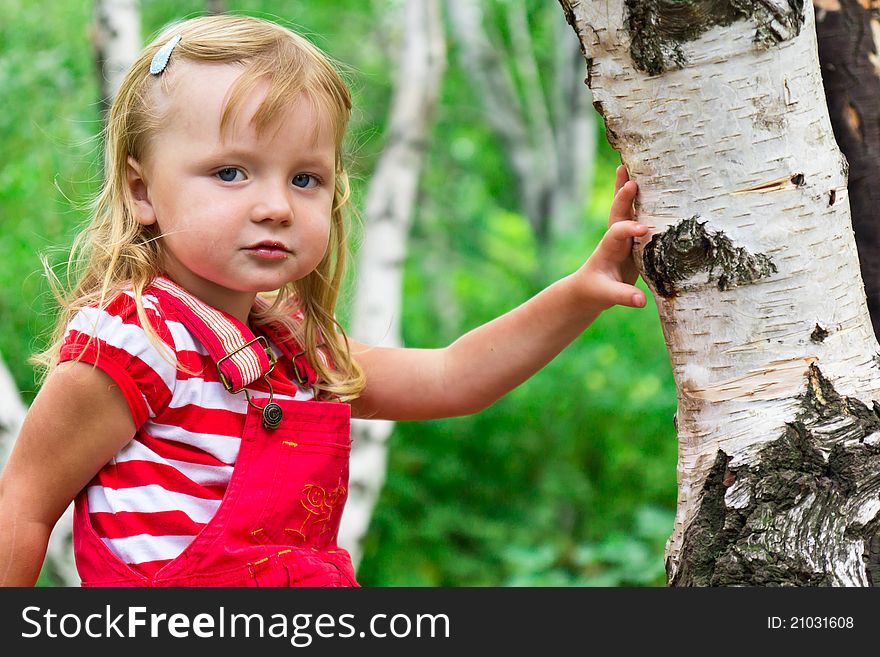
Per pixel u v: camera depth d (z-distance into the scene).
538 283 6.93
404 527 5.99
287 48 1.69
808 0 1.56
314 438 1.70
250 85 1.60
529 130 9.88
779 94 1.53
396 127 4.56
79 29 5.34
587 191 9.17
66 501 1.62
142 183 1.71
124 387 1.56
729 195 1.56
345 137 1.88
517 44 9.83
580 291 1.80
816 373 1.55
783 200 1.54
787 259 1.55
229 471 1.63
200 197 1.60
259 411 1.66
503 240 9.05
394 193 4.42
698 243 1.57
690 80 1.55
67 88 5.25
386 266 4.30
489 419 6.30
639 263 1.67
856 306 1.59
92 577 1.60
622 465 6.09
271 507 1.63
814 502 1.51
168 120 1.63
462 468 6.24
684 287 1.60
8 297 4.99
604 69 1.61
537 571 5.37
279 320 1.87
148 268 1.68
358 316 4.21
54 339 1.76
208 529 1.58
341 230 1.93
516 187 9.55
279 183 1.62
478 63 9.31
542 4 10.10
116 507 1.59
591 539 5.95
